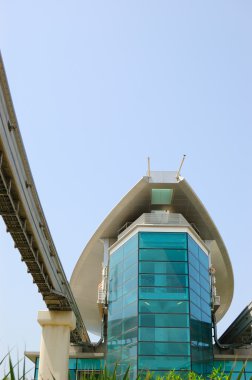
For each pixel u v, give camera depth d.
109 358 41.44
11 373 4.09
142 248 42.50
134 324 39.41
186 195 47.41
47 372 40.09
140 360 37.44
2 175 23.41
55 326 41.97
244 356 43.00
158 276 41.19
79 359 43.34
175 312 39.59
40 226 32.62
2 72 20.00
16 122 23.36
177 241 42.97
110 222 50.53
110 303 44.34
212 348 42.22
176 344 38.22
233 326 54.31
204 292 44.00
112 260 46.66
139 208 49.59
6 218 27.67
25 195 27.80
